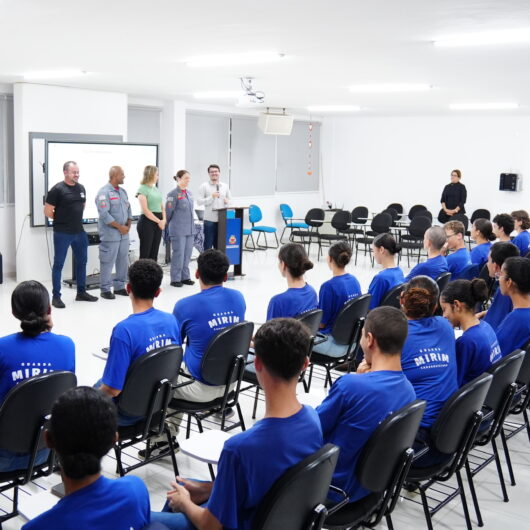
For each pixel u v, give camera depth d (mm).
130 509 1542
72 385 2646
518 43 4672
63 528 1470
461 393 2574
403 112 11938
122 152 9047
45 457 2787
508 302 4141
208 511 1782
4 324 6336
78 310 7098
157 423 3174
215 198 8977
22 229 8234
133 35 4781
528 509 3291
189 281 8750
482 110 10984
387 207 13312
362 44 4902
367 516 2340
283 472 1761
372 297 4715
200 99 10477
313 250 12578
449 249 6059
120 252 7840
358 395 2242
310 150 14125
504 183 11930
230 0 3592
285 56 5625
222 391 3510
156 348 2957
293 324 1778
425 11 3721
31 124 8164
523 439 4129
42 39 5020
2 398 2662
